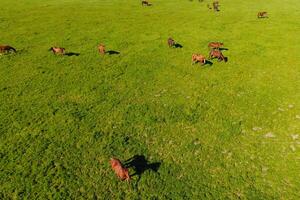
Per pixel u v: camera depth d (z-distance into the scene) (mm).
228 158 21906
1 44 41000
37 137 23516
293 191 19312
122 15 57000
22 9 59469
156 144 23062
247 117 26359
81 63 36094
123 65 35688
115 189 19250
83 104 27859
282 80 32656
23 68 34469
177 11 60625
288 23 52500
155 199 18656
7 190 19000
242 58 38031
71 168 20703
